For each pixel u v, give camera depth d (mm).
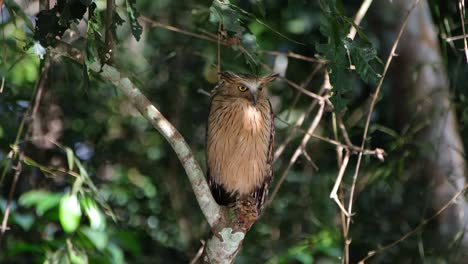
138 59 14930
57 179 14367
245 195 11297
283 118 14836
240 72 12414
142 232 15719
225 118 10930
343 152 13305
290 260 15086
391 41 13297
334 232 14211
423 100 12953
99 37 8445
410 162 13328
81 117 15359
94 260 11969
